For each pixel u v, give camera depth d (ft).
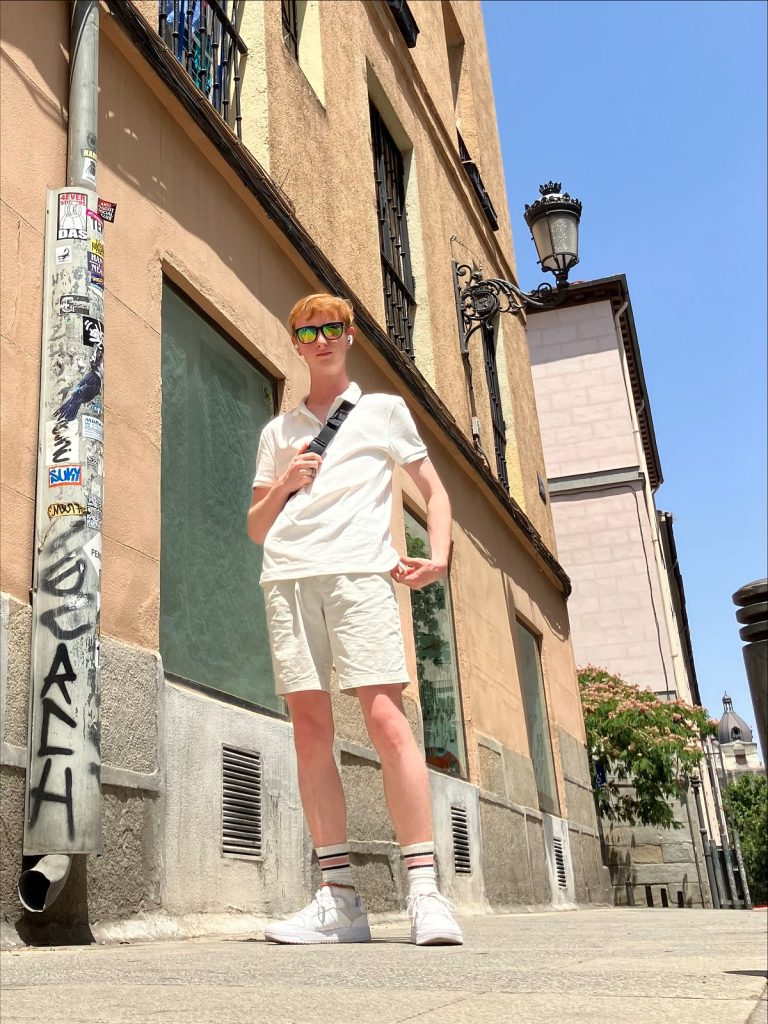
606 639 71.00
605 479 73.92
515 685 33.42
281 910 15.40
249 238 19.57
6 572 11.37
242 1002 4.64
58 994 5.04
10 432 11.88
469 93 44.14
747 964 6.93
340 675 9.28
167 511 15.29
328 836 9.53
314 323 10.22
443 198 35.81
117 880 11.71
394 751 9.05
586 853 39.04
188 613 15.34
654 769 53.83
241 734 15.29
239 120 20.65
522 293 33.71
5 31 13.16
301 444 9.94
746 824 145.48
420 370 30.42
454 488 30.53
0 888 10.11
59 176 13.70
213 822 14.05
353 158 26.68
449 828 23.94
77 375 12.48
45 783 10.72
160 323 15.64
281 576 9.46
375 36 31.09
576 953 7.95
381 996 4.83
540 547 39.70
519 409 42.75
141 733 12.75
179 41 19.02
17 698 11.00
